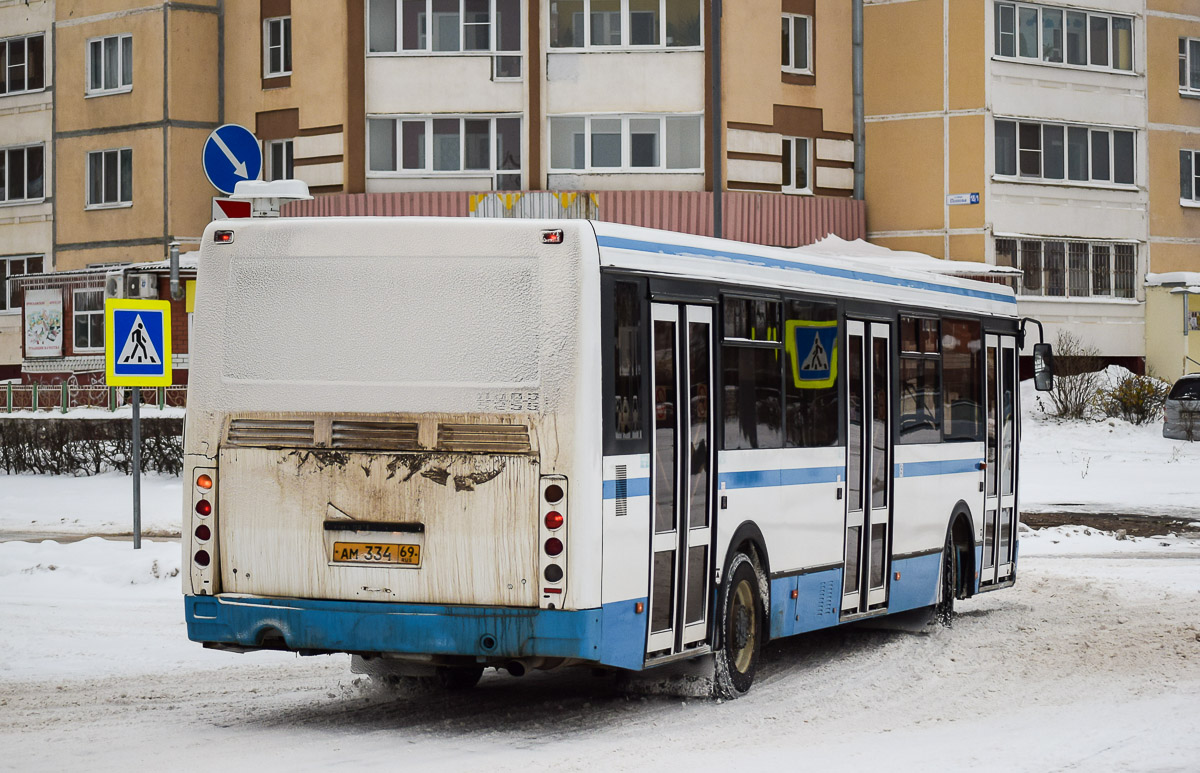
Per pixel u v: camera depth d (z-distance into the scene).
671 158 52.56
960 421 18.02
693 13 52.44
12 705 12.57
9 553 22.05
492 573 11.05
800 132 54.69
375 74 52.78
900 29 55.91
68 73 60.94
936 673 14.48
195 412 11.79
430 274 11.34
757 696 13.19
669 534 12.02
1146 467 43.22
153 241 58.72
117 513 33.00
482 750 10.71
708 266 12.74
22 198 63.81
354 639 11.31
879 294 15.91
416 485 11.22
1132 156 59.62
